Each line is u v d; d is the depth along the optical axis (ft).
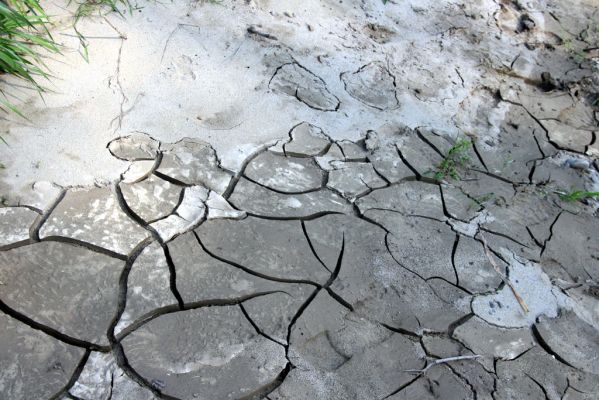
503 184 9.18
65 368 6.14
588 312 7.84
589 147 10.11
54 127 8.19
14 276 6.70
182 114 8.82
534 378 7.00
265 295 7.12
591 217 9.06
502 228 8.54
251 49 10.03
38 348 6.22
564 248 8.52
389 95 10.01
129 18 9.84
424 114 9.87
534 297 7.82
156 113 8.73
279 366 6.56
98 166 7.91
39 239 7.07
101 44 9.33
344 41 10.72
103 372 6.19
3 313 6.40
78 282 6.80
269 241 7.66
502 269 8.03
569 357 7.30
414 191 8.73
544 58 11.65
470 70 10.93
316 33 10.68
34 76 8.66
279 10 10.87
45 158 7.83
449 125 9.82
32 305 6.51
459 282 7.74
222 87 9.35
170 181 8.02
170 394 6.15
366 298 7.32
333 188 8.45
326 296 7.26
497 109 10.39
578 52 11.98
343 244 7.82
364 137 9.25
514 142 9.89
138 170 8.00
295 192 8.28
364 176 8.72
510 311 7.59
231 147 8.59
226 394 6.25
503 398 6.75
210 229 7.61
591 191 9.46
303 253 7.63
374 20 11.36
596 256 8.54
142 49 9.48
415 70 10.61
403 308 7.32
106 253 7.11
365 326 7.07
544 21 12.55
